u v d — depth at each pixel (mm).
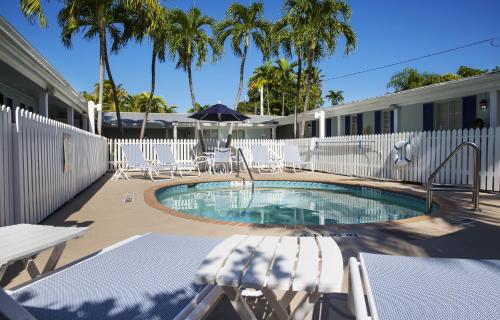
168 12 16594
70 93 15070
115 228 5000
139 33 16562
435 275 1613
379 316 1204
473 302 1320
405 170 10977
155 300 1686
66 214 6008
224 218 7121
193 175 13836
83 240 4371
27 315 1234
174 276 1931
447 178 9781
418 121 15586
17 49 8812
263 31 19141
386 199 9305
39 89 12914
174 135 24469
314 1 16953
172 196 10023
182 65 18781
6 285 2885
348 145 13492
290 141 17828
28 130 4891
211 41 18453
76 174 8070
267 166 17188
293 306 2475
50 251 3797
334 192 10773
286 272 1603
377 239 4324
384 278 1567
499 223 5160
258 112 52219
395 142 11266
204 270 1610
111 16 16297
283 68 44469
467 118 13172
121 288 1797
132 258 2172
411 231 4707
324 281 1507
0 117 4121
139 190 9086
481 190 8836
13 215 4449
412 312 1236
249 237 2170
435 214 5793
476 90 11773
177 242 2480
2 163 4160
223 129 28641
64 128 6887
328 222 6746
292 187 11781
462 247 4000
